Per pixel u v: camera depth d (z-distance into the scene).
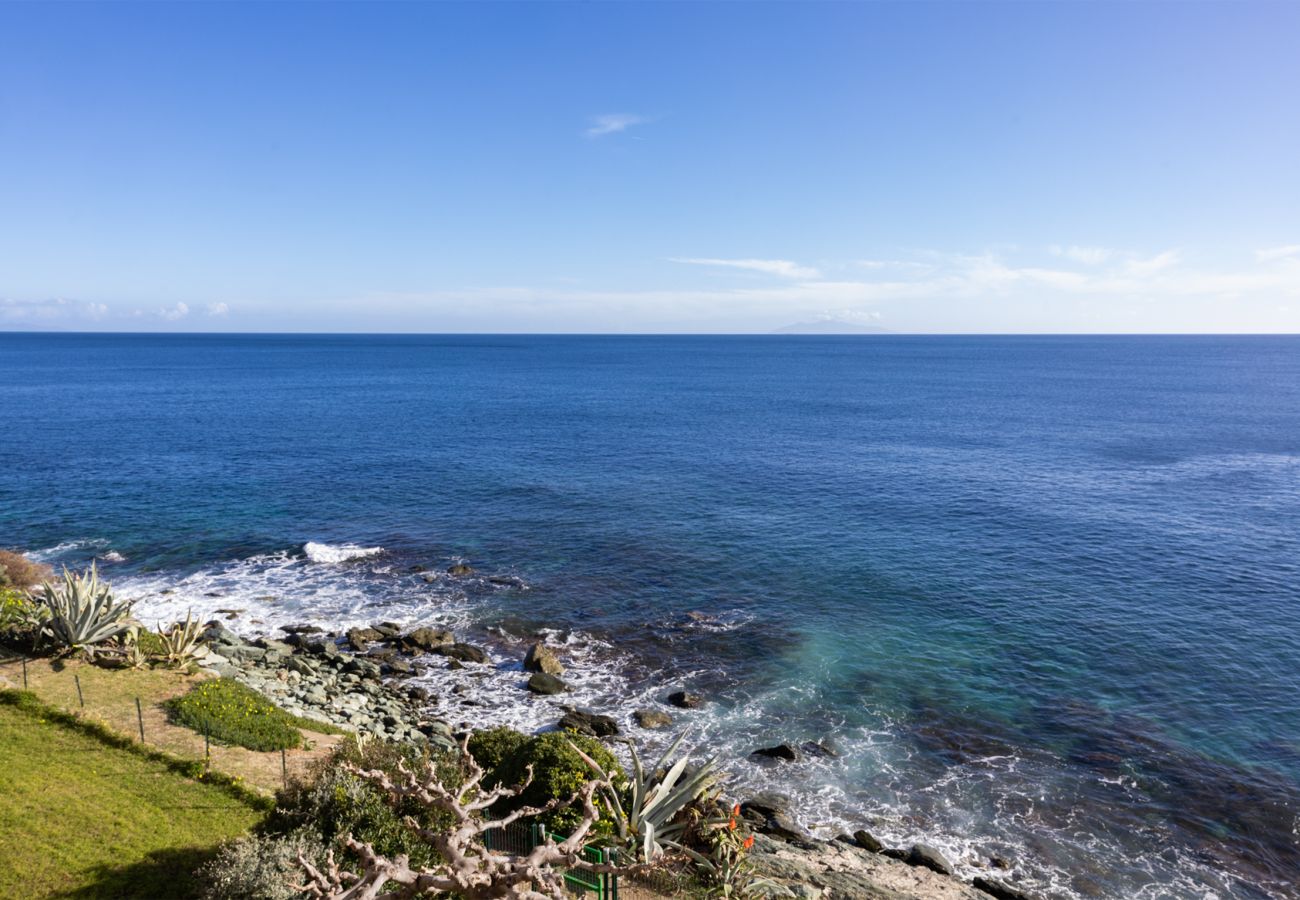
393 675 34.56
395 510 60.12
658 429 104.44
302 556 49.31
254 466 75.12
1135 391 164.12
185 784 20.03
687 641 38.22
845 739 30.12
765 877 19.89
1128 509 62.03
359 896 8.56
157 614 39.97
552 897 9.09
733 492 67.06
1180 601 43.31
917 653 37.12
